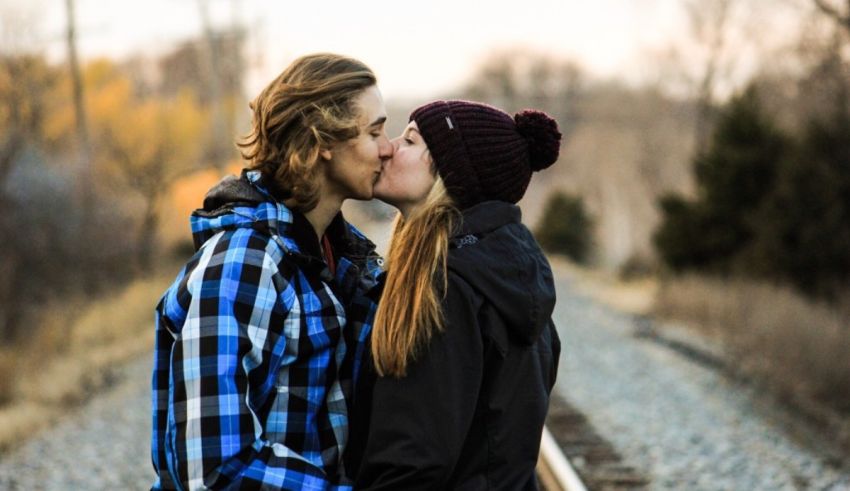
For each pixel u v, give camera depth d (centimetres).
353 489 203
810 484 661
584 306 2077
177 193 3073
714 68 3219
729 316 1455
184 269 203
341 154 213
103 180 2594
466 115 221
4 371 1078
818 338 1077
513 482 203
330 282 219
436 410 195
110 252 2008
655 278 2277
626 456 690
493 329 202
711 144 1988
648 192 4675
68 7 2261
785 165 1497
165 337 211
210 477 185
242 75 2972
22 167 1848
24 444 841
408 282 203
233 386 189
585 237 4125
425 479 194
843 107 1497
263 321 194
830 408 924
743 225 1875
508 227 215
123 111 3114
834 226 1405
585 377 1117
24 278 1675
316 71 210
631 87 5762
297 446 203
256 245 198
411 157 223
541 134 228
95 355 1334
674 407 938
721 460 714
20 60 2362
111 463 741
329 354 208
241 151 216
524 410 204
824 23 1673
